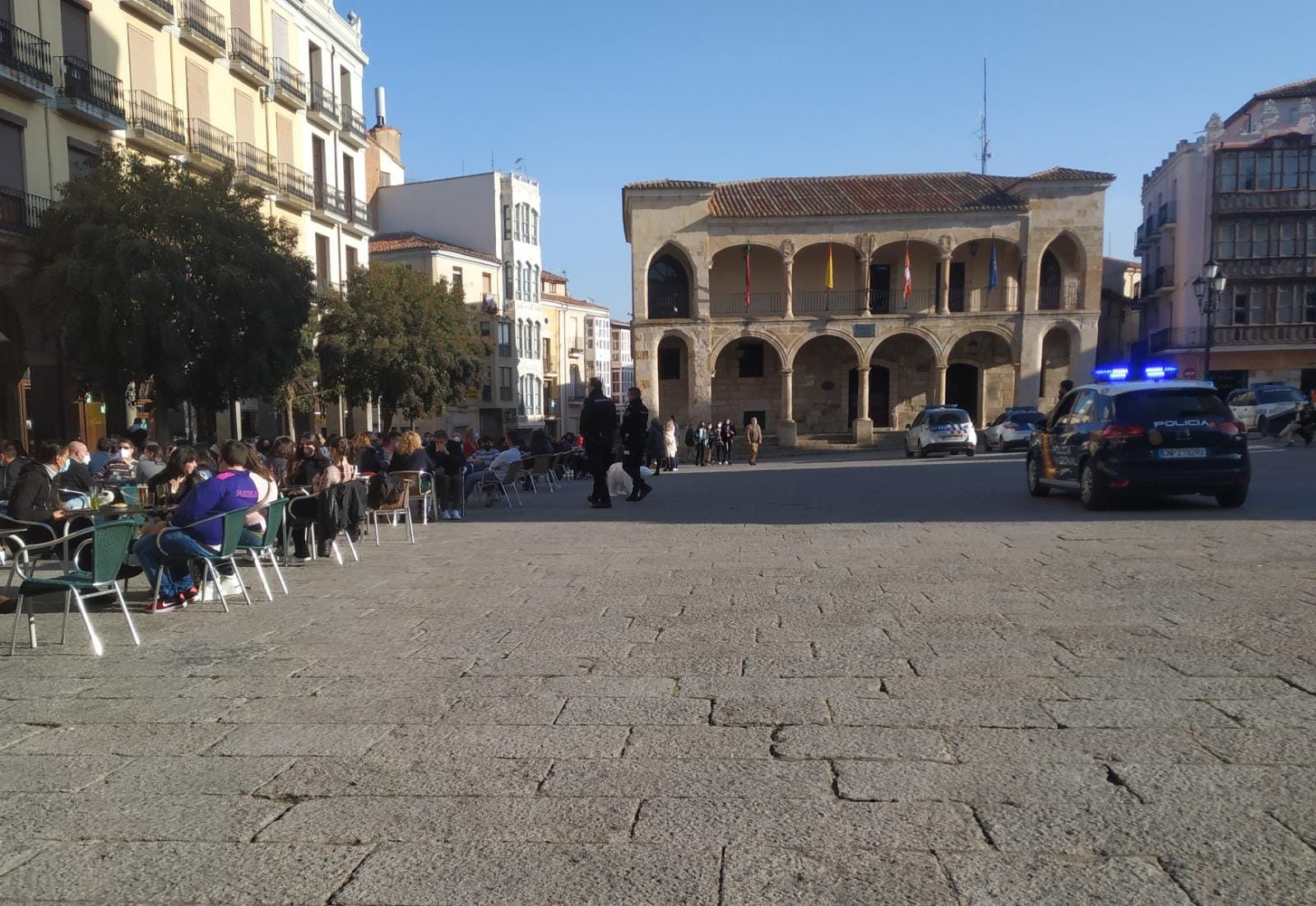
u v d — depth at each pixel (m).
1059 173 44.03
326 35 37.31
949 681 5.09
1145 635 5.88
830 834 3.36
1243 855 3.12
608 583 8.53
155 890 3.14
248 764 4.22
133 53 26.06
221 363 21.53
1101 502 12.62
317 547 11.19
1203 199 47.16
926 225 44.06
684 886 3.04
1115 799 3.56
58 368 24.67
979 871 3.08
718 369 47.25
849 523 12.46
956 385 47.22
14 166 22.16
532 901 2.98
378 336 33.38
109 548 6.61
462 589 8.51
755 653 5.81
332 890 3.10
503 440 25.70
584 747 4.29
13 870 3.31
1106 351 60.28
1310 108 46.59
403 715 4.83
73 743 4.58
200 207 20.89
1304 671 5.02
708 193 43.97
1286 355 47.06
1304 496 13.62
